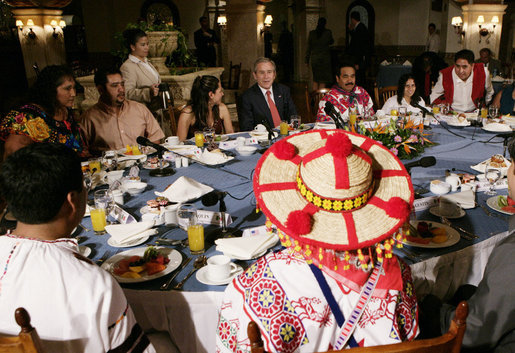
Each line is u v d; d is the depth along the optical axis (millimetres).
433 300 1427
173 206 2057
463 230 1880
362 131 2873
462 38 9570
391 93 5254
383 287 1001
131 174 2559
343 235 915
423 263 1646
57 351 1020
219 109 3891
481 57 7762
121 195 2219
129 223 1951
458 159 2889
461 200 2129
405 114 3646
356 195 928
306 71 12352
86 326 1028
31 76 9492
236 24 8117
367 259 986
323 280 960
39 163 1063
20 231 1122
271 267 994
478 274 1858
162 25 6535
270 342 943
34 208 1065
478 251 1800
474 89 4539
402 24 13023
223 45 10758
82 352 1032
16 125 2773
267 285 976
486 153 3008
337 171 904
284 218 955
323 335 975
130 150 3076
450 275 1778
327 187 918
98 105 3512
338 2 13000
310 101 5008
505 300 1163
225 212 2010
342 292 970
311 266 968
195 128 3748
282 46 12773
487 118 3844
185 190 2240
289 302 956
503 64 8422
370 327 994
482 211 2082
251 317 971
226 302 1072
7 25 12289
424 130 3652
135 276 1539
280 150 1016
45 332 1011
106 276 1093
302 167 969
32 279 1025
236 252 1630
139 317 1525
